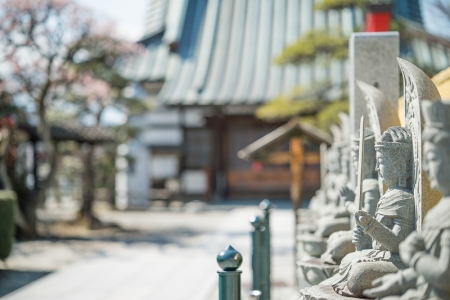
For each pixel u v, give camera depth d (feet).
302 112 67.21
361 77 26.18
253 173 120.98
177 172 122.62
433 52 64.54
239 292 16.81
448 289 10.04
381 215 14.97
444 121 10.05
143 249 58.39
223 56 123.75
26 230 66.33
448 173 9.95
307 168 119.14
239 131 121.29
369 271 14.07
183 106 116.16
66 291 38.58
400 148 15.17
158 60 126.11
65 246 61.05
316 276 20.24
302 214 46.98
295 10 126.72
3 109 63.41
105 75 75.97
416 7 97.09
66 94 77.05
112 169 104.99
